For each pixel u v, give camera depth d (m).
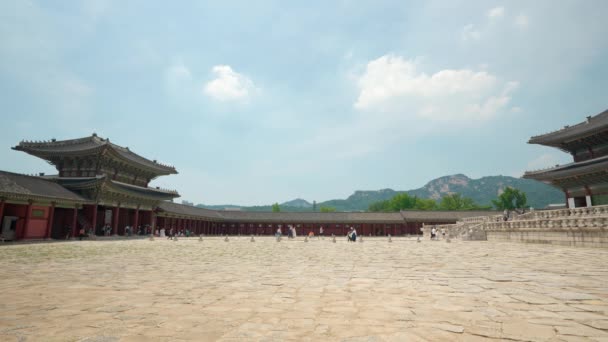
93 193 48.72
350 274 13.95
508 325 6.60
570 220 28.33
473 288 10.47
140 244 36.91
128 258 21.22
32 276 13.45
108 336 6.10
